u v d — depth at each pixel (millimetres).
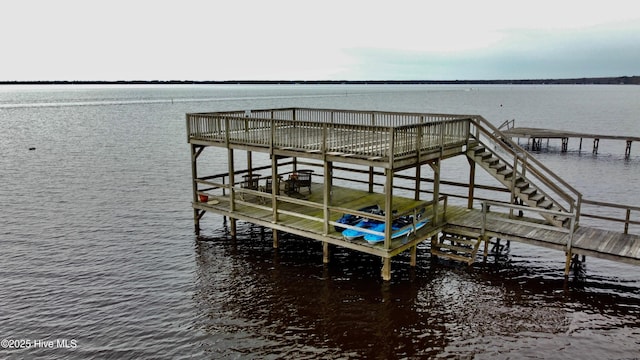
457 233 17203
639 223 15867
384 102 146250
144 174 35781
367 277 16547
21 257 18797
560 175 37062
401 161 14609
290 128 17062
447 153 17047
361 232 16016
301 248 19406
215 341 12719
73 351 12328
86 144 51000
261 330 13234
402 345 12391
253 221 18562
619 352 12109
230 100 156375
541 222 17125
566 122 78625
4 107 113562
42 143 51312
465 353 12047
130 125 71625
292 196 20562
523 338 12750
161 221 23562
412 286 15812
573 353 12062
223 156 46406
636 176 36688
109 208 26031
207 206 20500
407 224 16406
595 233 16125
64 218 24125
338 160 15453
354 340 12641
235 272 17172
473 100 166875
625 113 99562
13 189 30469
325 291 15516
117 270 17531
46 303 14961
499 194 30672
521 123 76562
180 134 60125
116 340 12836
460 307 14406
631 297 15094
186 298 15242
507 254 18719
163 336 13008
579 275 16750
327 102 143250
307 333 13016
